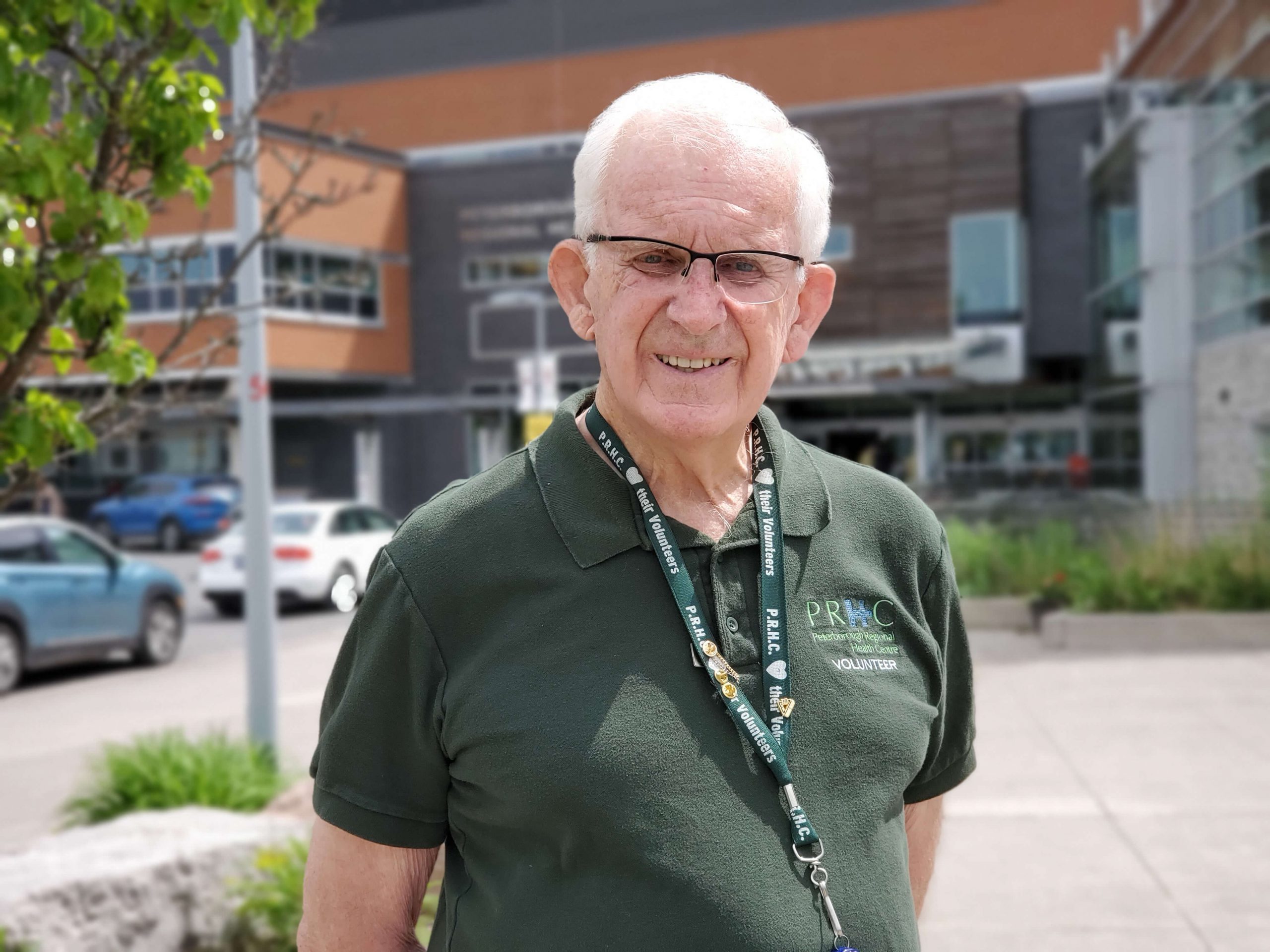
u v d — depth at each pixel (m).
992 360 27.11
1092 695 8.84
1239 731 7.56
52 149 2.71
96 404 3.37
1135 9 32.06
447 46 37.31
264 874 4.52
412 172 31.25
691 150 1.49
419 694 1.47
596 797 1.38
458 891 1.51
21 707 10.24
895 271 27.88
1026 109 27.69
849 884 1.43
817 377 27.39
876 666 1.53
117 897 4.10
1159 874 5.06
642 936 1.36
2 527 10.97
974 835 5.66
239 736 8.62
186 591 19.47
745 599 1.51
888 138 27.88
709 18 35.25
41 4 2.67
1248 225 16.34
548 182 30.41
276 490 29.16
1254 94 15.91
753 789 1.41
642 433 1.58
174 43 2.89
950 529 14.08
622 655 1.43
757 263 1.52
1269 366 15.49
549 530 1.48
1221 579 11.60
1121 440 22.06
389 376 30.72
